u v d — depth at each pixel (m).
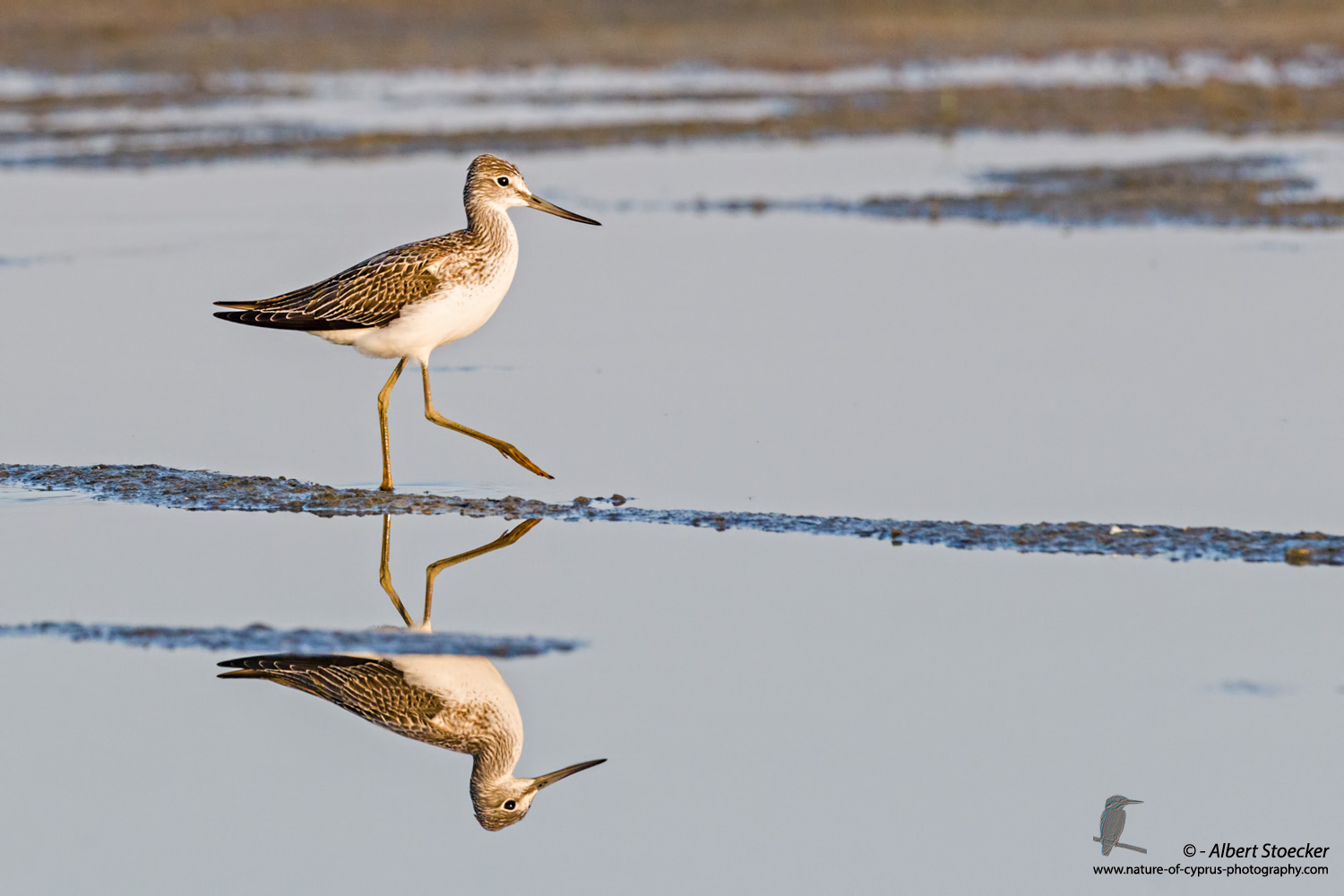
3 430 13.12
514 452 11.97
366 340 11.55
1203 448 12.15
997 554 10.26
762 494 11.43
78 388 14.43
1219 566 9.98
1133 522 10.68
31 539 10.76
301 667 9.01
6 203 23.56
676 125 30.08
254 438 12.99
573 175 25.42
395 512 11.26
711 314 16.88
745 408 13.52
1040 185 23.56
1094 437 12.48
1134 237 20.09
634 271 18.97
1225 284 17.45
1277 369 14.22
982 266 18.67
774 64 37.47
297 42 40.31
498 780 8.23
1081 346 15.16
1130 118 30.22
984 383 14.02
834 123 30.25
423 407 13.84
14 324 16.70
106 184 25.17
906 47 39.19
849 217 21.92
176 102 33.44
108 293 18.09
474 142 28.31
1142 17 41.66
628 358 15.22
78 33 40.53
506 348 15.78
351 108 32.53
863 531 10.66
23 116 32.03
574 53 39.28
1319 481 11.38
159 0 43.44
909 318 16.44
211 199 23.62
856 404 13.52
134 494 11.60
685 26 41.94
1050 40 39.34
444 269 11.41
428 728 8.48
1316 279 17.56
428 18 42.69
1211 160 25.19
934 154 26.97
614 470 12.01
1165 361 14.58
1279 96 31.81
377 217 21.88
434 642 9.17
